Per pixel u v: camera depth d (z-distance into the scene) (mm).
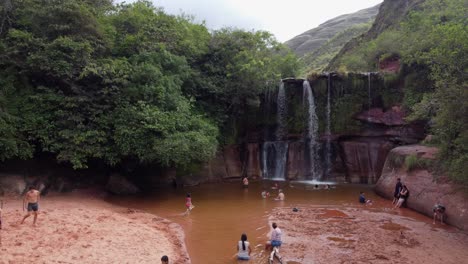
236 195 23312
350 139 29656
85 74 20328
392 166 22672
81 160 20562
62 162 22094
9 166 20578
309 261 11688
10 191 19406
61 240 12531
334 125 29969
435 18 31500
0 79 19781
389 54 33938
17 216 15250
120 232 14234
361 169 28484
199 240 14234
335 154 29859
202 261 11969
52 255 11086
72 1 21578
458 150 15266
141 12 28453
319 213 18297
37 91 20891
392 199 21109
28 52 20266
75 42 20719
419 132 25703
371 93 29141
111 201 21266
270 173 31766
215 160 29109
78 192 22094
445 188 16875
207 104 28844
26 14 21625
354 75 29750
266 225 16234
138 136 21094
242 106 30891
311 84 31094
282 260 11758
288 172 30812
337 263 11500
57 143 19922
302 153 31000
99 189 23266
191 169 26906
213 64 30312
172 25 28547
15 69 20516
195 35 31125
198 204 20641
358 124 29188
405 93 27359
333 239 13992
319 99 30766
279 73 34219
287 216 17734
